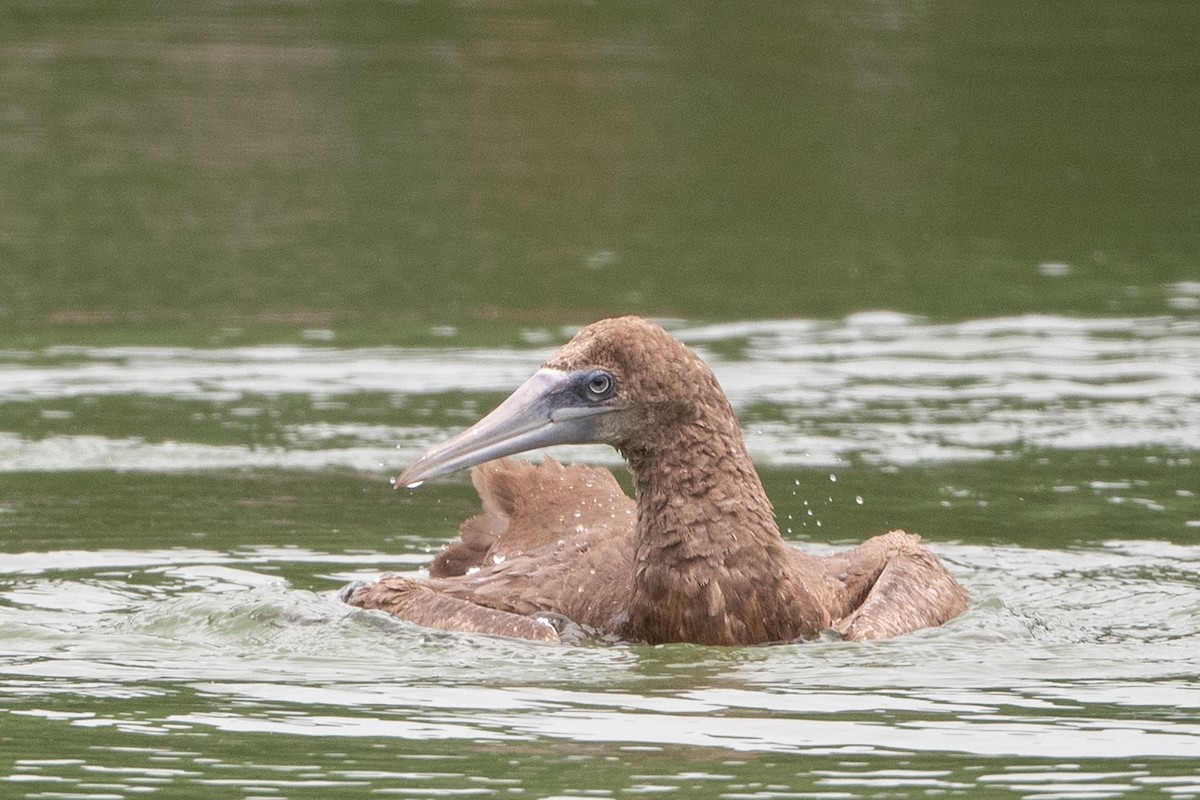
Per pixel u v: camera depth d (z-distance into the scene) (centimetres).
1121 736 822
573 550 1042
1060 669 937
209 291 1975
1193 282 2030
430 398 1580
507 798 732
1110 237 2256
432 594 1014
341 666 935
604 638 986
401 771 768
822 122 2909
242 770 769
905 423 1515
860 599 1034
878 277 2058
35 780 757
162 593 1082
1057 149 2744
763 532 970
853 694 886
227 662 944
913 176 2602
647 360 966
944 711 858
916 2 3931
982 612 1031
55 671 927
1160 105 2998
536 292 1980
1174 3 3875
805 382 1641
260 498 1311
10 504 1284
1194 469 1390
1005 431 1489
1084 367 1694
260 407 1554
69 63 3238
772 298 1958
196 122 2847
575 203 2436
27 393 1591
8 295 1950
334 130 2806
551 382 977
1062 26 3647
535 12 3769
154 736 819
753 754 791
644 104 3006
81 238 2211
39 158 2617
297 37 3497
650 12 3784
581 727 831
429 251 2170
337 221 2316
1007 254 2170
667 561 964
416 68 3247
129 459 1403
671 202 2452
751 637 967
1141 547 1195
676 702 870
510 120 2902
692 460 966
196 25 3612
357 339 1783
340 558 1166
